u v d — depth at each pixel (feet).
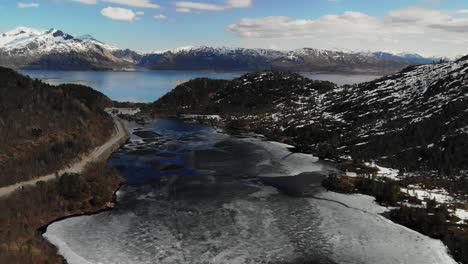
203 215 215.72
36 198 214.07
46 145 284.41
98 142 356.79
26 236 177.58
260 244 183.83
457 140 314.14
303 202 239.09
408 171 304.50
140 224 202.59
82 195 228.02
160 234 191.62
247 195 249.34
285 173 300.81
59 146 287.28
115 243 181.47
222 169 308.60
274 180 282.56
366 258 173.47
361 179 274.16
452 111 354.13
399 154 335.47
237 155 355.36
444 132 335.26
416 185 268.21
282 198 245.24
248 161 334.44
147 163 321.52
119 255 170.91
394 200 237.86
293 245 183.83
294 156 356.59
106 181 258.78
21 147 266.57
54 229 193.47
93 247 177.06
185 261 167.43
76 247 176.45
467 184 260.21
